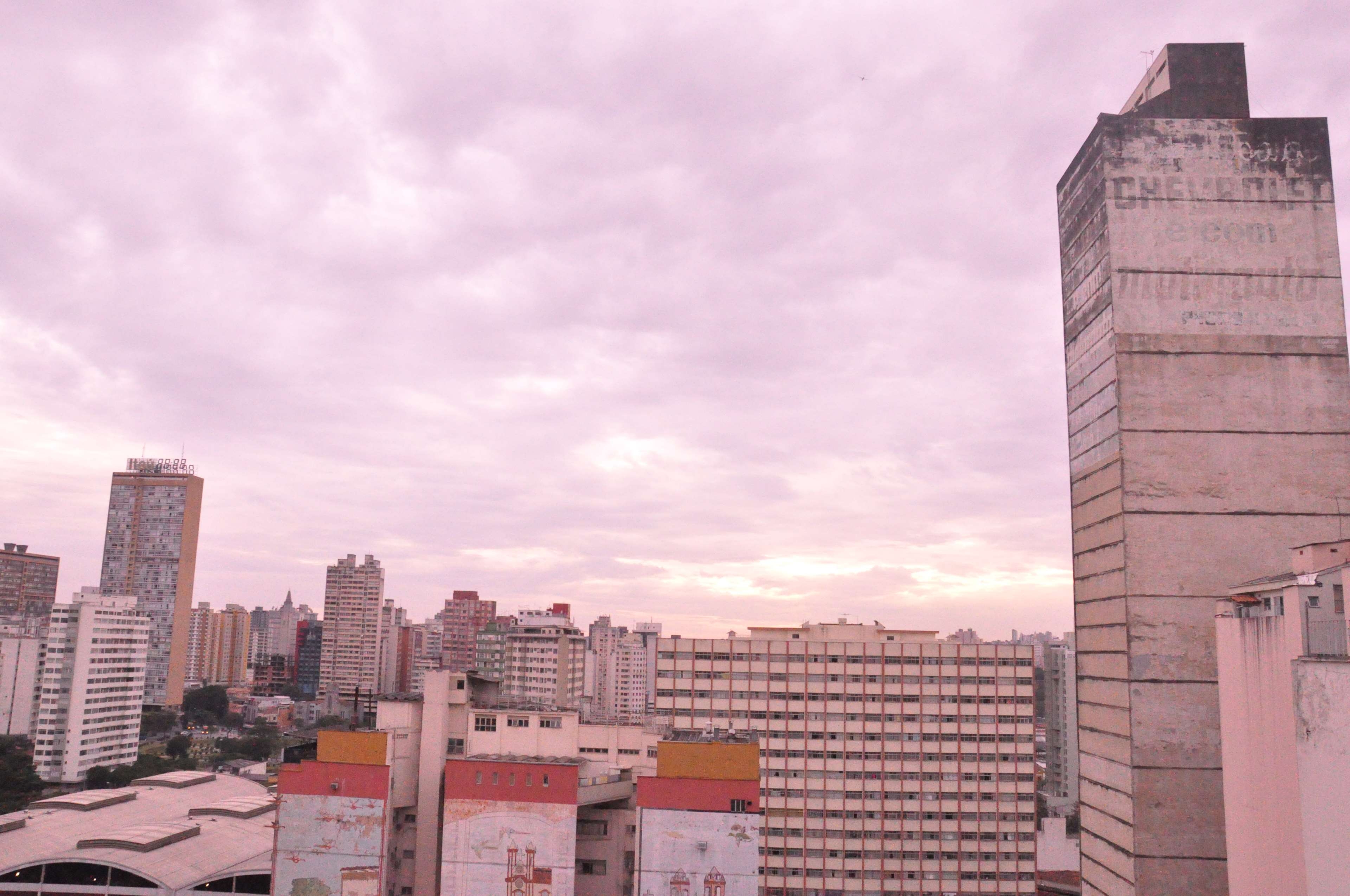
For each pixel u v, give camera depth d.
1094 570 88.88
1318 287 85.06
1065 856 166.25
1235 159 87.25
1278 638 57.19
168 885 111.81
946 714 143.75
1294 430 82.81
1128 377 83.94
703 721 145.75
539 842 85.88
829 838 141.50
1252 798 60.16
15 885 112.25
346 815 89.56
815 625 156.25
